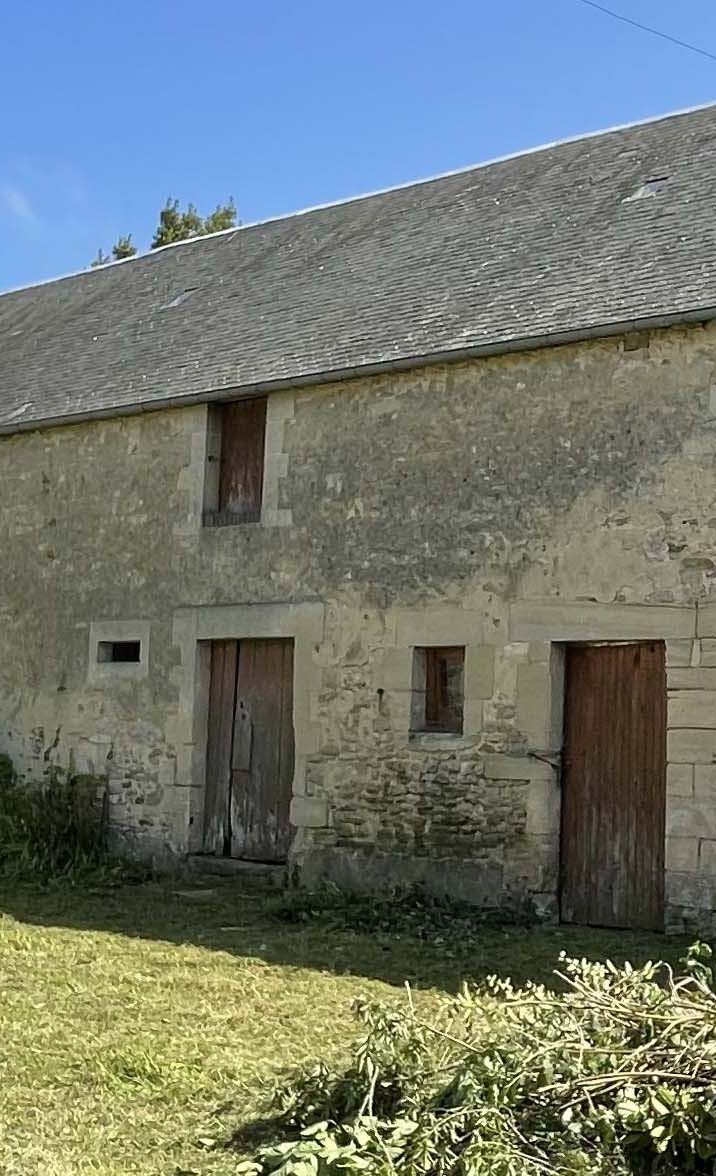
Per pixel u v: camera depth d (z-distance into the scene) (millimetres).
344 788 8938
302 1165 3391
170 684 10125
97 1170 3729
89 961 6531
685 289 7777
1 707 11289
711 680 7449
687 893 7438
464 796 8375
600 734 8039
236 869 9562
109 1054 4809
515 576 8273
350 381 9195
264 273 11953
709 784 7414
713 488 7547
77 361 11969
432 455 8742
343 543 9133
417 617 8695
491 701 8312
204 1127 4125
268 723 9656
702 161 9609
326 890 8508
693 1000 4156
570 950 6977
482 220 10617
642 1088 3684
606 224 9344
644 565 7758
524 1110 3711
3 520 11500
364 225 11984
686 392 7707
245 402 10031
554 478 8172
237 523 9820
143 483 10469
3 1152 3850
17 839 10102
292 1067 4727
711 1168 3537
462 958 6758
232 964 6520
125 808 10297
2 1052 4840
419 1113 3680
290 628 9352
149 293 13062
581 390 8125
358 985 6074
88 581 10781
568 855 8062
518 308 8633
